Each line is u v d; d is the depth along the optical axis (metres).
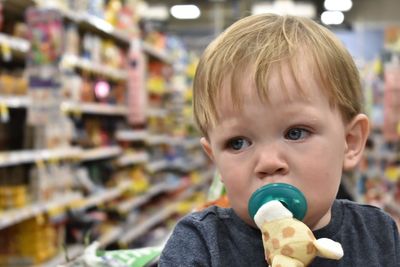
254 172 0.80
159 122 7.20
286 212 0.74
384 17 11.05
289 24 0.92
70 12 3.85
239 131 0.81
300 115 0.79
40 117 3.31
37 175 3.50
